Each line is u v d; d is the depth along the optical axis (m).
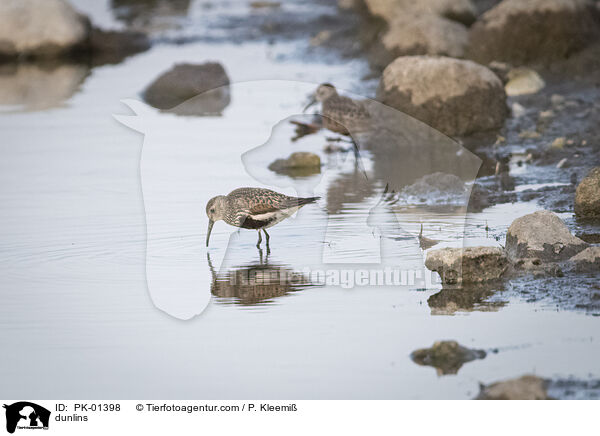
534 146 40.56
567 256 26.25
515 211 31.48
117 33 78.44
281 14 89.12
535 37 53.56
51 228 31.03
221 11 94.38
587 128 42.03
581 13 53.97
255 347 21.27
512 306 23.19
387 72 44.75
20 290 25.06
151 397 19.30
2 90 61.66
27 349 21.39
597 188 30.08
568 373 19.41
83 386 19.72
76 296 24.59
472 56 54.84
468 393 18.88
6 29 73.62
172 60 70.25
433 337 21.48
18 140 46.59
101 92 59.28
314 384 19.48
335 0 95.62
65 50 74.88
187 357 20.88
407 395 18.94
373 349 20.95
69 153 43.62
